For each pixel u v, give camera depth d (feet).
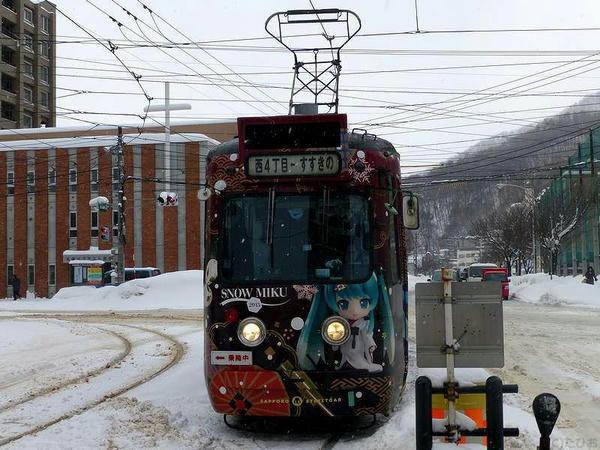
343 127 22.70
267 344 21.65
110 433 22.21
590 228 150.92
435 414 18.99
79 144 167.73
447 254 346.74
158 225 161.27
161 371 36.40
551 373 34.76
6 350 46.21
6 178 171.83
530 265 207.31
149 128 192.03
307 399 21.33
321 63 42.93
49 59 238.07
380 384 21.36
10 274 171.12
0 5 212.64
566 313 81.87
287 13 39.60
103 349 46.98
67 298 125.29
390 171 23.53
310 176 22.58
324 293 21.66
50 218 169.48
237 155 23.08
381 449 20.06
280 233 22.38
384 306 21.97
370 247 22.17
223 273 22.40
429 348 18.22
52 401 28.45
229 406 21.83
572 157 149.38
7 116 222.48
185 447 20.63
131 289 109.40
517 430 17.40
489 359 17.95
